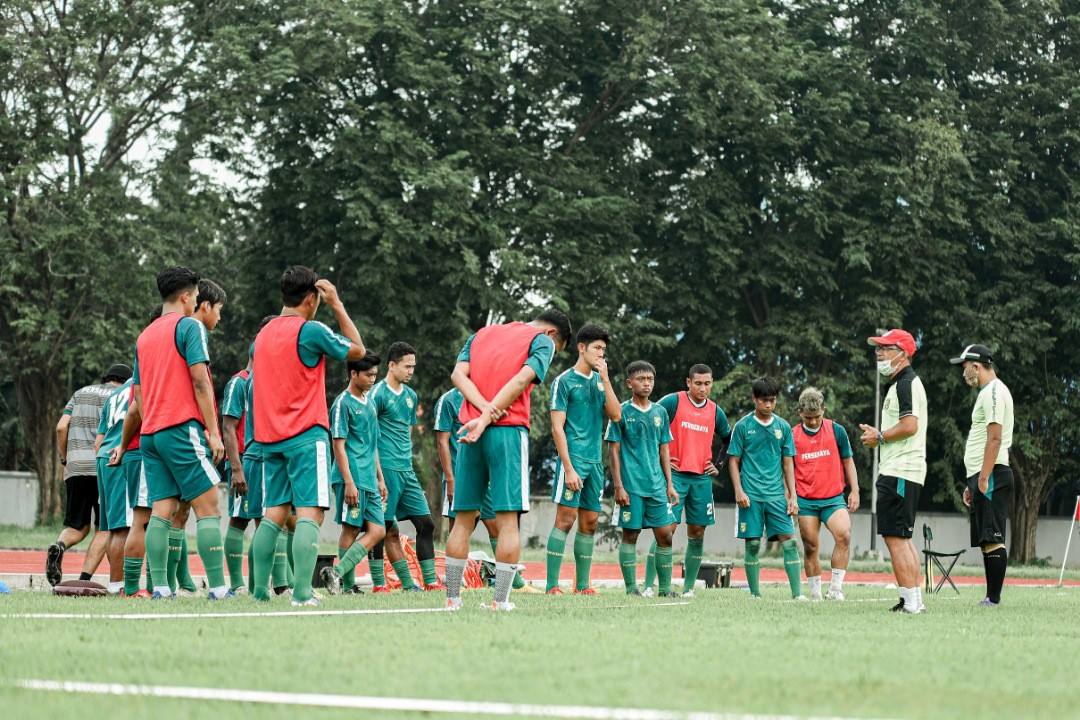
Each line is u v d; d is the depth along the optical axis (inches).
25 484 2659.9
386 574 932.6
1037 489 2679.6
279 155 2138.3
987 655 410.6
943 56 2541.8
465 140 2174.0
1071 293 2539.4
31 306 1990.7
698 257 2406.5
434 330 2119.8
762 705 286.2
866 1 2551.7
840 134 2374.5
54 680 309.3
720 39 2241.6
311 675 321.7
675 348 2492.6
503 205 2202.3
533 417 2191.2
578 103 2327.8
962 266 2534.5
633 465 853.2
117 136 2145.7
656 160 2374.5
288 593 725.9
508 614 532.7
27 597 634.8
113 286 2054.6
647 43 2181.3
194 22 2160.4
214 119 2102.6
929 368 2519.7
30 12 2037.4
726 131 2353.6
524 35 2241.6
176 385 607.5
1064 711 294.4
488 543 2625.5
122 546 718.5
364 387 794.8
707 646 410.3
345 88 2204.7
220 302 661.3
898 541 677.3
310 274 578.9
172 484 621.9
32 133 2034.9
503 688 303.7
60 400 2222.0
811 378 2411.4
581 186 2236.7
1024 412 2576.3
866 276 2474.2
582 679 320.2
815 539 879.1
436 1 2258.9
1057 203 2632.9
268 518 597.0
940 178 2404.0
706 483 906.1
